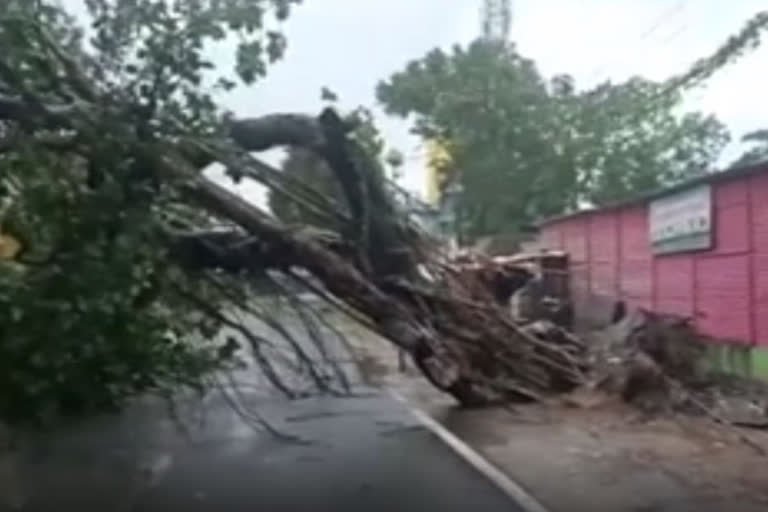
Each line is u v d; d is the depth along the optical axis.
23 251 10.67
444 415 13.28
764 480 9.15
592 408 13.69
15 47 9.73
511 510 7.91
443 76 42.78
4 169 10.00
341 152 13.13
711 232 16.41
